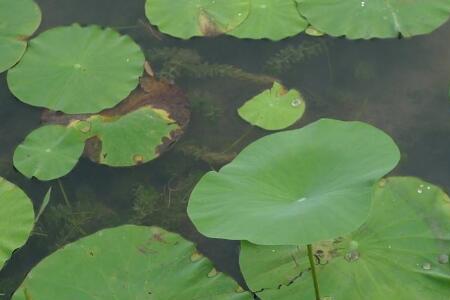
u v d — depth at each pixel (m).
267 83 2.88
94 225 2.53
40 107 2.81
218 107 2.81
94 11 3.17
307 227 1.79
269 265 2.24
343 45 2.98
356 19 2.96
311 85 2.87
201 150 2.67
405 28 2.93
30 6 3.12
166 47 2.96
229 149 2.69
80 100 2.78
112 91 2.80
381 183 2.40
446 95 2.84
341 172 1.96
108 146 2.65
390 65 2.93
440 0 2.98
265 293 2.18
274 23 2.99
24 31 3.02
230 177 2.04
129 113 2.74
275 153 2.07
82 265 2.24
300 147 2.07
